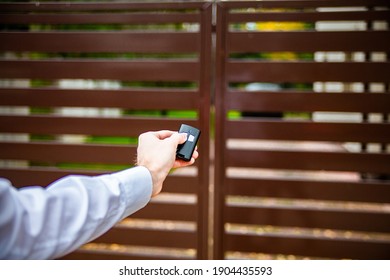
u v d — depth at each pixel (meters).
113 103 2.30
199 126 2.23
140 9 2.21
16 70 2.32
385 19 2.06
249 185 2.28
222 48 2.19
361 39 2.10
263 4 2.14
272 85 7.52
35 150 2.37
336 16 2.11
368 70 2.12
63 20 2.27
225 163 2.28
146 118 2.29
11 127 2.36
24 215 0.53
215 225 2.27
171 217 2.33
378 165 2.17
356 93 2.15
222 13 2.16
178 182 2.30
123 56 5.19
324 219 2.26
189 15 2.19
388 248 2.22
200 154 2.25
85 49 2.29
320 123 2.19
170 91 2.25
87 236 0.62
